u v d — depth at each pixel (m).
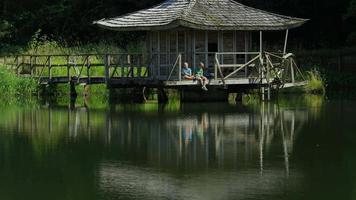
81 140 24.66
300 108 33.81
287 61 37.38
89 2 62.62
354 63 49.50
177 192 17.28
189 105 35.72
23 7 67.50
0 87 41.56
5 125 28.56
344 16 50.56
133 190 17.53
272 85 37.25
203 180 18.44
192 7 36.53
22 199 16.92
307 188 17.58
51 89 42.38
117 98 40.88
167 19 36.12
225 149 22.61
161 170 19.61
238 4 38.09
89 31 61.41
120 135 25.59
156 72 37.78
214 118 29.95
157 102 37.88
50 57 42.84
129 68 42.16
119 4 59.69
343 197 16.75
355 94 42.16
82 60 45.12
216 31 37.31
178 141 24.16
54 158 21.42
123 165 20.34
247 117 30.28
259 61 36.78
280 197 16.78
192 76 35.34
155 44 38.16
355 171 19.36
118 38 57.19
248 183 18.09
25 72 44.09
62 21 63.41
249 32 38.16
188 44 36.88
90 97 41.44
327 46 57.09
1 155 21.97
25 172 19.62
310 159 20.94
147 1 57.84
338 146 23.02
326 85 46.03
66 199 16.83
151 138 24.86
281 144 23.41
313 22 56.97
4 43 64.00
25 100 39.72
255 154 21.77
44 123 29.11
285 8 55.78
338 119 29.44
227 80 35.75
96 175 19.09
